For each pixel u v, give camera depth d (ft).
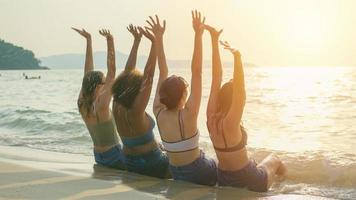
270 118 52.34
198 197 17.63
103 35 22.81
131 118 20.86
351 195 18.92
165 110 20.12
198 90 19.53
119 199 16.48
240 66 18.44
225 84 19.25
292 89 121.80
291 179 21.59
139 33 21.49
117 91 21.20
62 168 22.77
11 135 37.76
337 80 198.90
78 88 147.84
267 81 193.67
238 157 19.03
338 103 73.87
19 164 22.21
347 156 25.03
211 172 19.83
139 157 21.34
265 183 19.33
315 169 22.50
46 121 44.50
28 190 17.17
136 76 20.97
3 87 161.07
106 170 22.72
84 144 32.73
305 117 53.11
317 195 18.99
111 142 23.25
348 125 44.83
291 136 38.06
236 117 18.61
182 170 19.84
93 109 22.99
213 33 19.31
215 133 19.10
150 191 18.22
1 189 17.25
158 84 21.01
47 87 157.99
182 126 19.57
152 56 20.92
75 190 17.56
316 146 32.32
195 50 19.34
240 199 17.52
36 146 31.83
